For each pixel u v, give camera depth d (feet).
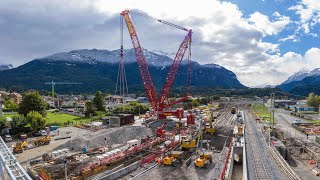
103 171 226.99
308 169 261.85
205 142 332.80
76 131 385.50
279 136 372.99
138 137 343.05
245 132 374.02
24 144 284.82
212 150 304.71
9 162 162.91
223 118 530.68
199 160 241.14
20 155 259.39
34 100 430.61
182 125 425.69
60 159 236.84
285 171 207.72
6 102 624.18
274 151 264.72
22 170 144.66
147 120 465.47
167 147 298.97
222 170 217.97
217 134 378.73
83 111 604.49
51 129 396.16
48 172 213.25
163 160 246.68
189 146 294.46
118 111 580.30
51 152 260.21
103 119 439.63
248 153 260.01
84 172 212.43
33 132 360.69
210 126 377.30
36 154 262.06
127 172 228.84
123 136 330.54
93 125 419.95
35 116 371.15
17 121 361.30
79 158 241.76
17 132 361.51
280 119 547.49
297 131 421.59
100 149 276.41
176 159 255.50
